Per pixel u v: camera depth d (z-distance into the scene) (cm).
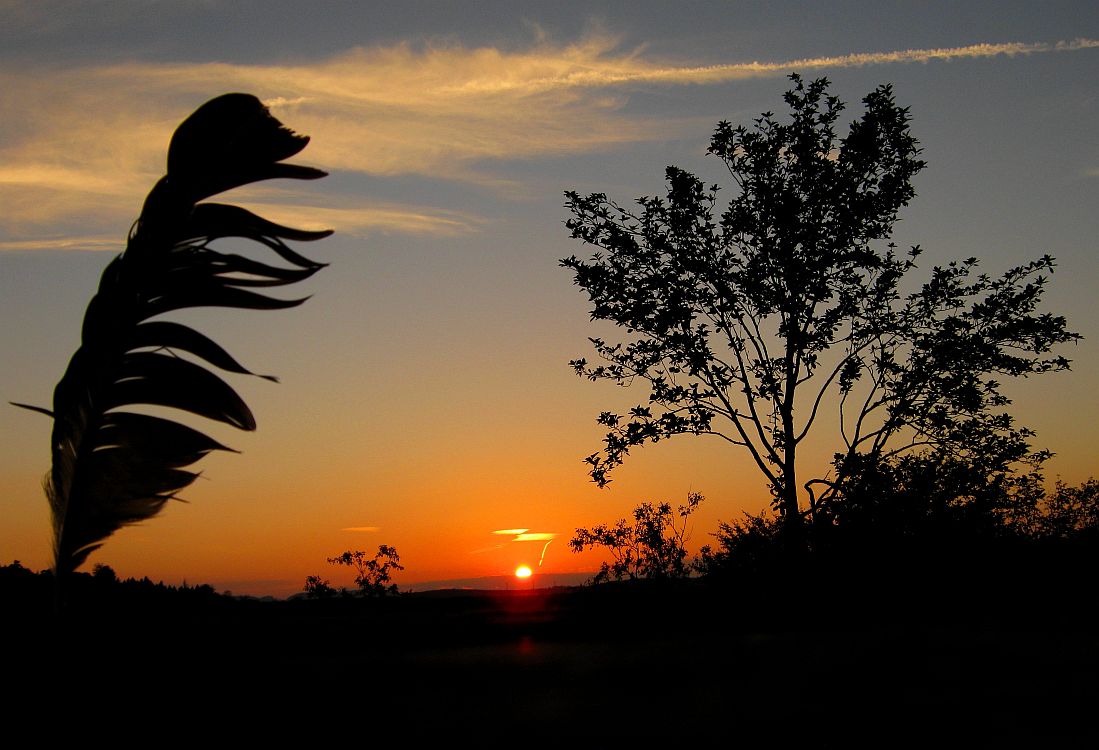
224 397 404
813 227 2344
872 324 2333
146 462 400
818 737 695
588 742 678
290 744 605
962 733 706
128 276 402
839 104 2388
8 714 432
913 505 1967
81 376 402
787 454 2319
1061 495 2291
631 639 1248
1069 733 712
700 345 2342
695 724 731
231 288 402
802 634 1302
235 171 414
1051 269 2333
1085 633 1269
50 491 410
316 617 1259
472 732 682
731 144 2412
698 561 2239
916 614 1681
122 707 511
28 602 469
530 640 1225
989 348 2280
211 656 763
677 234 2405
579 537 2345
